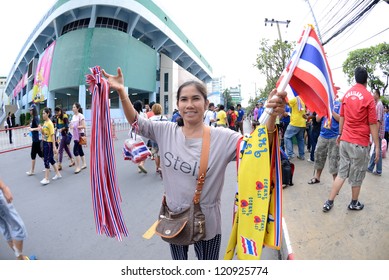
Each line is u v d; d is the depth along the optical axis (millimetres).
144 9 26266
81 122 6434
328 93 1480
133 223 3621
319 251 2631
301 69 1467
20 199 4641
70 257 2859
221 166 1646
